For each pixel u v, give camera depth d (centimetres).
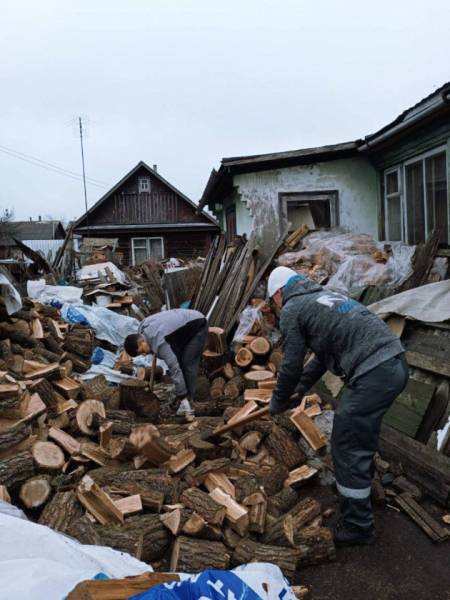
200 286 821
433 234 477
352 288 527
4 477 274
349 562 260
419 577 247
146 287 1146
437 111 514
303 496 325
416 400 347
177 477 307
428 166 602
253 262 680
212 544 245
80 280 1027
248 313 602
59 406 383
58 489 282
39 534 207
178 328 426
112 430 348
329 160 759
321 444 349
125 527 253
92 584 162
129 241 2359
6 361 439
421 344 376
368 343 260
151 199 2481
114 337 677
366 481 265
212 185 891
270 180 764
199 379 595
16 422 334
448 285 393
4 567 181
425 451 320
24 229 3459
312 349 290
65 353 520
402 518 297
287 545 259
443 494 297
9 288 484
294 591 231
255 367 520
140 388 412
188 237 2377
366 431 260
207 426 387
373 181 761
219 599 170
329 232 702
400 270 507
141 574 189
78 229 2314
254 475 321
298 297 285
